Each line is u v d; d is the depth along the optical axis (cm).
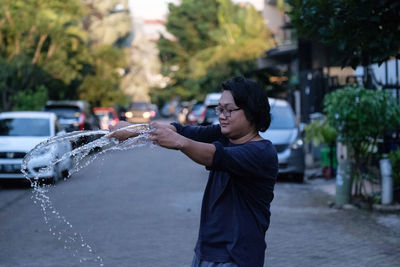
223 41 4534
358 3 713
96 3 4966
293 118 1491
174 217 917
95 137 285
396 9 712
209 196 283
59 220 895
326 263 631
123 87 6247
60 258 662
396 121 991
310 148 1725
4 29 2608
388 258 649
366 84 1382
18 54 2550
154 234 789
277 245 722
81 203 1058
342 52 811
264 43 3744
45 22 2705
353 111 977
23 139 1358
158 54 6197
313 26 765
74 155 283
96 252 689
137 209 994
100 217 917
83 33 3036
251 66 3791
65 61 3064
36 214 952
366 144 1052
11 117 1462
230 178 274
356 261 638
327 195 1159
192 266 290
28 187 1308
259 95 280
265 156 268
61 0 2922
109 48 3891
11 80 2630
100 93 3806
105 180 1401
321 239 752
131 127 277
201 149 254
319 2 739
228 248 271
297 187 1302
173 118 7225
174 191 1216
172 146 251
